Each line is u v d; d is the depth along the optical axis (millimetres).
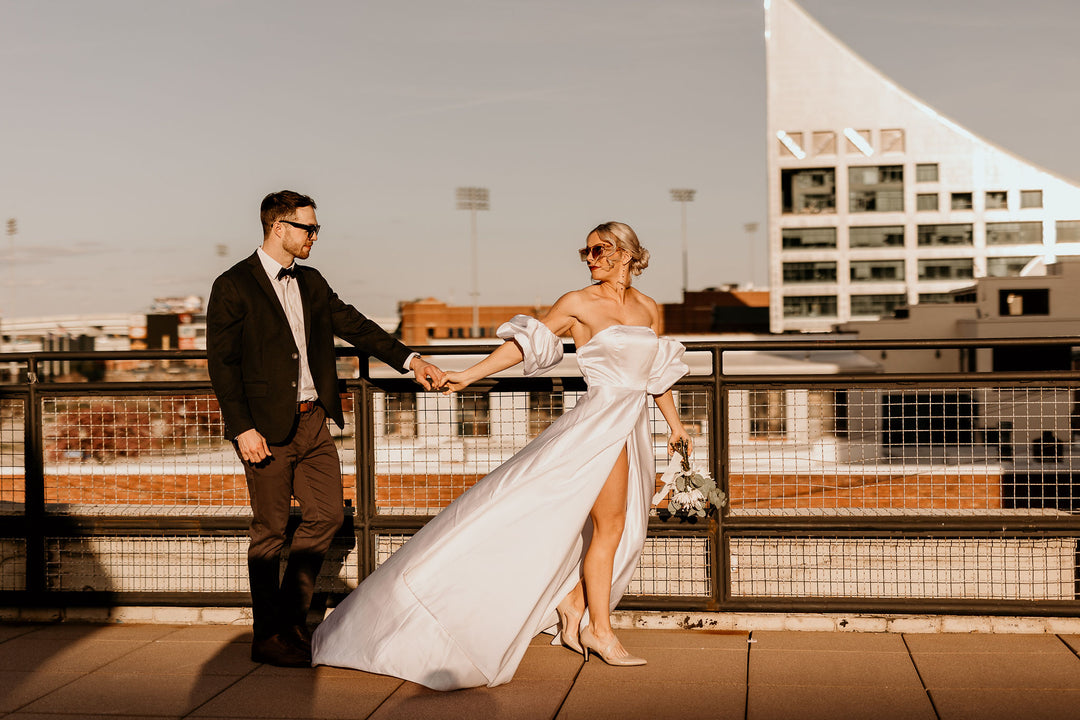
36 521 5707
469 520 4637
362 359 5586
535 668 4801
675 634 5344
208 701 4379
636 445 4824
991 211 99438
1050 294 52594
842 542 5434
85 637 5410
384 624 4645
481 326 124250
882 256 100188
